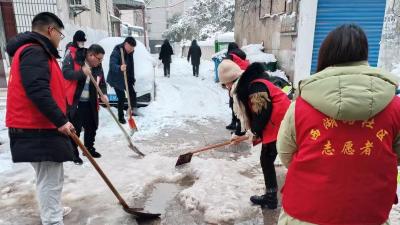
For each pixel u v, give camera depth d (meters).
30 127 2.50
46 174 2.69
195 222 3.05
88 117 4.46
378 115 1.43
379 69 1.43
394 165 1.50
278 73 8.82
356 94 1.34
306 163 1.52
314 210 1.51
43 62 2.42
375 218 1.49
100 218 3.11
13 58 2.51
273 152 3.06
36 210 3.26
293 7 8.19
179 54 38.31
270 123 2.95
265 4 11.02
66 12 9.15
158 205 3.39
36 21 2.54
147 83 7.69
